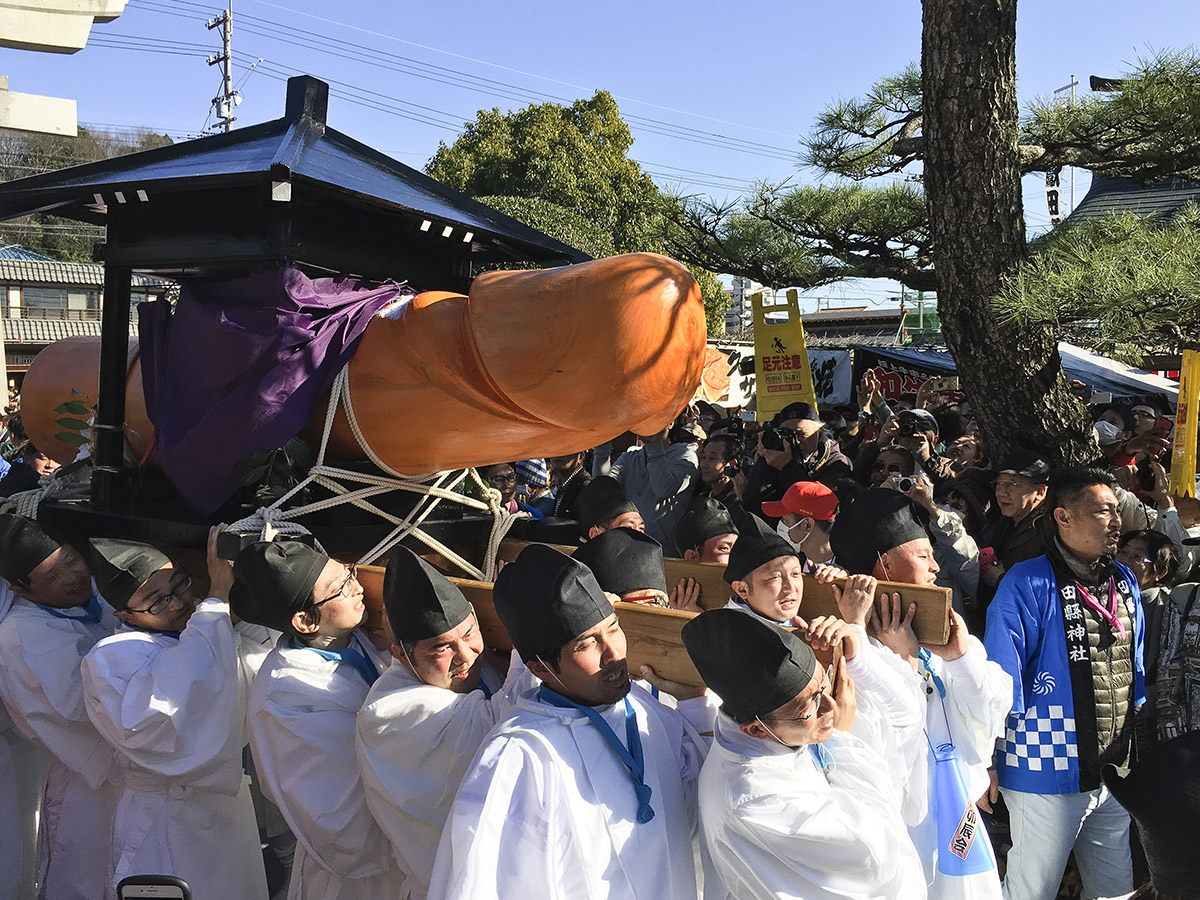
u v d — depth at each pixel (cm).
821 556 380
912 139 530
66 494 364
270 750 271
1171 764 173
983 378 502
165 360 291
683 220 761
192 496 283
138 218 304
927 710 291
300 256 276
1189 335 454
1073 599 332
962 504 504
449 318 256
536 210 1736
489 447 268
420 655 252
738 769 219
